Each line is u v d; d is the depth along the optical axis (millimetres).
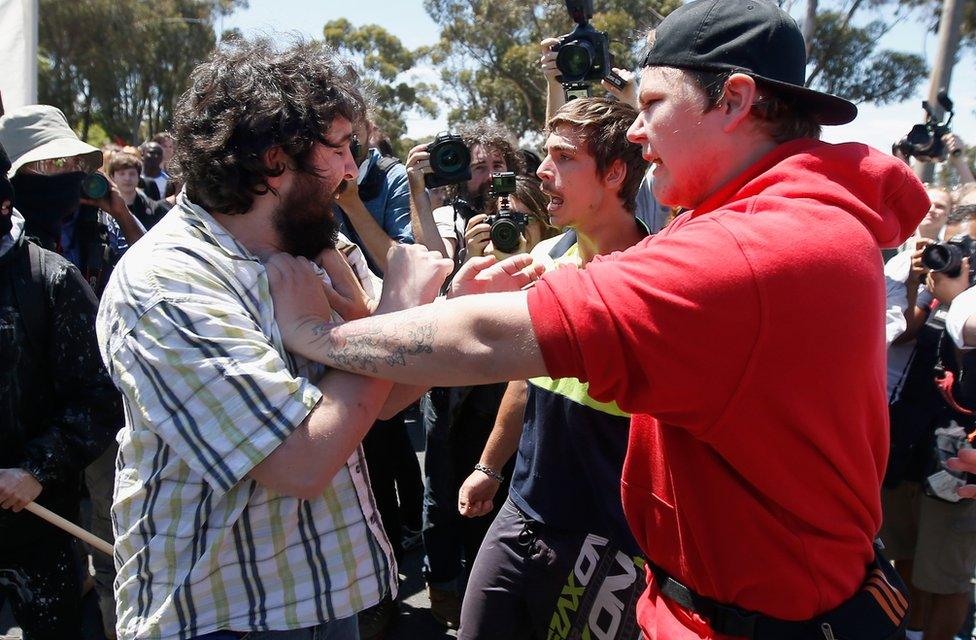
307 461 1309
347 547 1480
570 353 1165
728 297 1104
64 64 36094
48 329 2289
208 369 1302
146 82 38719
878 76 19531
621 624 1958
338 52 1488
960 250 2869
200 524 1362
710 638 1356
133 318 1338
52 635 2389
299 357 1430
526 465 2143
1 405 2238
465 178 2742
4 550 2299
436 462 3236
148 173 8867
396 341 1268
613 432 1931
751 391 1148
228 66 1395
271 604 1401
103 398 2361
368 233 2998
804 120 1295
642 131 1340
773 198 1171
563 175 2158
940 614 2982
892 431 2980
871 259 1163
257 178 1382
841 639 1271
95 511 3086
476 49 29828
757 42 1220
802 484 1223
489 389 3088
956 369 2717
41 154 3164
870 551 1345
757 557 1276
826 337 1131
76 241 3613
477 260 1589
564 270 1212
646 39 1465
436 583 3318
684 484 1324
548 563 2047
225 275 1371
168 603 1346
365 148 2910
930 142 4680
